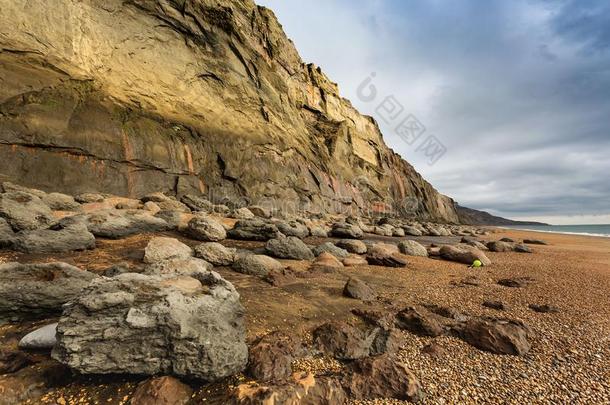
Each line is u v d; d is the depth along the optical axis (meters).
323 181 45.88
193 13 35.34
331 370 4.38
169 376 3.78
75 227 9.62
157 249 8.84
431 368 4.53
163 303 4.11
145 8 30.95
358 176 60.47
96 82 23.97
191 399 3.61
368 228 30.56
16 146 18.17
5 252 8.28
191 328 3.99
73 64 23.25
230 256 9.69
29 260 7.88
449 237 34.75
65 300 5.26
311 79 65.19
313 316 6.16
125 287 4.32
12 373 3.79
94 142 21.53
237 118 36.50
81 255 8.97
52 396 3.54
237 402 3.40
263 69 45.25
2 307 4.84
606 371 4.55
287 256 11.71
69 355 3.61
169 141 26.81
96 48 25.80
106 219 11.97
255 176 33.72
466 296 8.02
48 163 19.17
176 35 33.41
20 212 10.16
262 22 49.19
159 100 28.84
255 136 36.53
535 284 9.65
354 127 73.00
